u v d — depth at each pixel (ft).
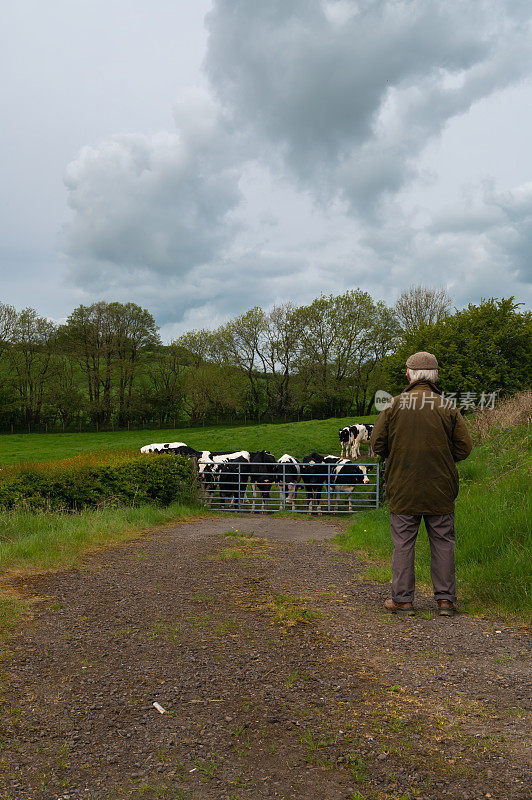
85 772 7.75
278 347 186.19
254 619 14.78
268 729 8.87
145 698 10.08
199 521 42.14
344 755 8.05
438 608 15.38
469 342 102.78
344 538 31.99
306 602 16.40
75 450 123.44
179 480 50.57
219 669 11.39
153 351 192.34
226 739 8.57
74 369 190.49
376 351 177.58
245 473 54.13
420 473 14.79
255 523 42.45
